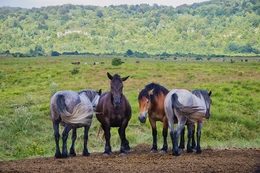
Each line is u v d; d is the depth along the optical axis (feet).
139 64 208.95
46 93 95.14
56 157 34.81
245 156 33.88
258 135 62.18
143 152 39.45
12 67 178.09
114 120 36.32
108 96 36.40
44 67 176.45
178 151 34.47
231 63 248.52
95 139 54.19
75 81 120.78
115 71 152.35
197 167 27.94
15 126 57.06
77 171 26.81
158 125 61.41
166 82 120.47
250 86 100.68
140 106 35.45
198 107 33.22
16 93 94.53
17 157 45.62
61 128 58.75
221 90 93.45
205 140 57.21
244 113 73.26
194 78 129.39
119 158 33.53
